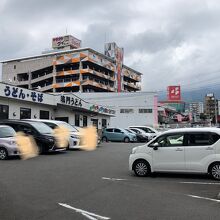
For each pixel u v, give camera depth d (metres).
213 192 9.11
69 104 35.44
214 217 6.62
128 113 72.00
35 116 31.47
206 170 11.12
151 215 6.78
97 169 13.45
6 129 18.02
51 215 6.80
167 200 8.15
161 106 84.31
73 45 112.56
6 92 26.25
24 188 9.54
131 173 12.52
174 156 11.49
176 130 11.77
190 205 7.63
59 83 96.06
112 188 9.64
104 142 34.22
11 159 16.88
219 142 11.06
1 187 9.67
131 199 8.24
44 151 19.30
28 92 29.08
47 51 111.56
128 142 34.66
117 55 108.06
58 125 22.52
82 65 94.44
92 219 6.54
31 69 103.31
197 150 11.25
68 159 16.86
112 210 7.19
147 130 39.12
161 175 12.10
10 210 7.17
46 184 10.16
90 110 40.44
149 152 11.80
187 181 10.82
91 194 8.81
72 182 10.53
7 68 108.56
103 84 99.75
